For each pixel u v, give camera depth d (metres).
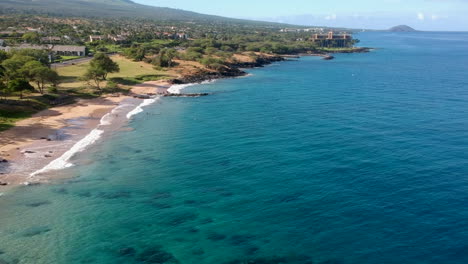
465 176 58.03
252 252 40.41
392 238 42.34
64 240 42.16
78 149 70.50
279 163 64.25
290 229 44.50
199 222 46.19
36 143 72.44
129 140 77.06
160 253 40.25
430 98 122.06
